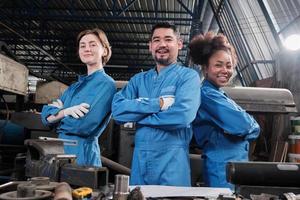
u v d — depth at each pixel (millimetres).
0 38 5586
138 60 7102
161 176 1327
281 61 3539
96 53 1641
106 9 4590
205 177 1504
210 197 848
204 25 4766
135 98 1458
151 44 1498
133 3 4379
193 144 1660
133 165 1383
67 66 6699
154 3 4387
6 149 2369
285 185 844
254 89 1774
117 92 1563
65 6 4625
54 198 614
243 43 4258
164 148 1336
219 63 1496
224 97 1452
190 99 1343
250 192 846
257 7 3619
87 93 1599
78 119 1532
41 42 5906
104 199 729
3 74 2164
